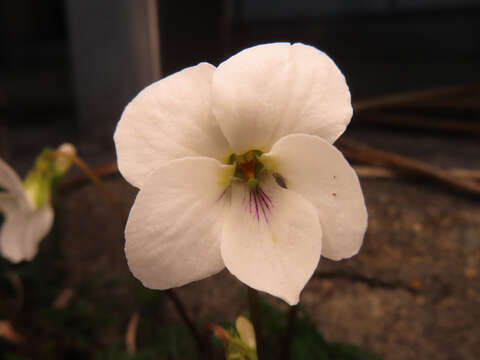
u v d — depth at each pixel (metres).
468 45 0.17
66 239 0.09
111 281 0.08
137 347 0.07
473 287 0.07
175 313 0.08
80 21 0.12
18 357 0.07
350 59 0.19
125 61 0.12
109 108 0.12
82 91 0.13
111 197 0.07
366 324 0.07
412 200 0.09
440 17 0.18
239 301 0.08
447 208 0.09
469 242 0.08
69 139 0.13
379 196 0.09
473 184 0.09
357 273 0.08
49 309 0.08
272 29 0.19
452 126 0.12
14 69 0.20
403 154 0.11
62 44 0.20
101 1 0.12
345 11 0.19
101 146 0.13
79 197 0.10
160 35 0.12
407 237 0.08
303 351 0.06
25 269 0.08
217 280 0.08
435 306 0.07
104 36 0.12
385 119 0.13
